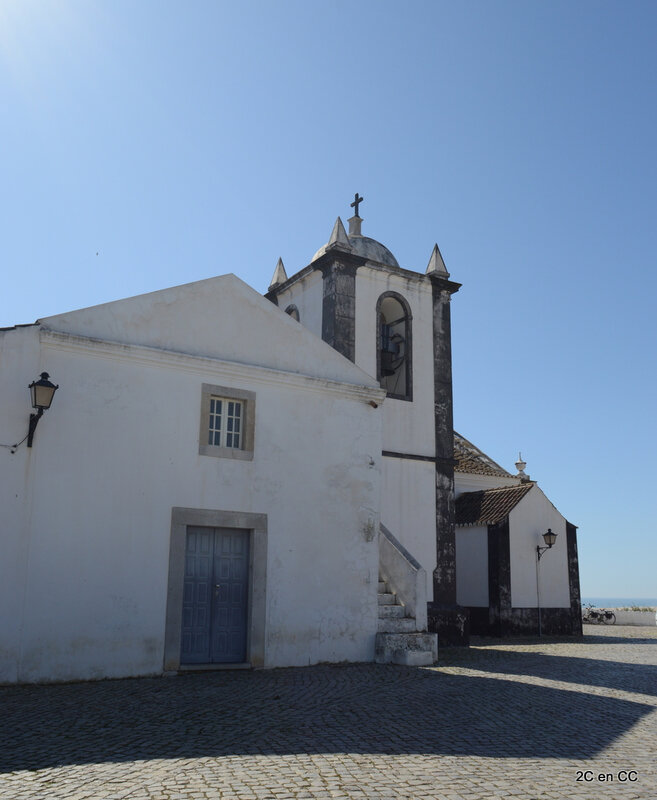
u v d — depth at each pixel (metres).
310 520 12.92
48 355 10.85
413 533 17.66
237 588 12.16
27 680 9.97
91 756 6.15
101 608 10.66
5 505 10.17
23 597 10.11
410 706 8.66
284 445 12.88
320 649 12.61
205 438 12.06
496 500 22.58
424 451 18.36
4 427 10.34
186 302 12.34
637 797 5.39
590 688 10.45
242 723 7.50
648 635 21.92
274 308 13.36
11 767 5.82
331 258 18.03
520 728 7.59
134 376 11.55
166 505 11.48
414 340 18.95
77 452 10.85
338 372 13.91
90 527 10.77
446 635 17.42
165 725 7.34
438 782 5.60
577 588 22.28
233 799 5.10
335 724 7.55
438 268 19.69
